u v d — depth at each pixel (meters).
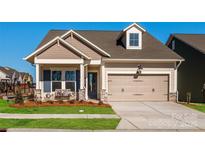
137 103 24.80
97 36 29.83
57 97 25.50
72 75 26.23
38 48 25.72
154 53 27.30
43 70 26.02
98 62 26.56
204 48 28.36
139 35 27.70
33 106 21.14
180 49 31.80
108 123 15.21
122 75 26.72
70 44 25.81
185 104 24.28
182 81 31.22
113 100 26.61
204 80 27.55
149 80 26.92
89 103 22.36
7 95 31.12
